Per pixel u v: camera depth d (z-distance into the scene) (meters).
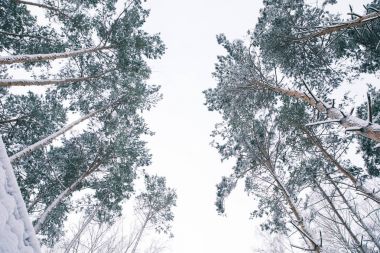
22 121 11.55
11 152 12.25
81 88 13.25
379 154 10.20
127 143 13.87
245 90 11.51
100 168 14.38
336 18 9.45
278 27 9.75
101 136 13.62
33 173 13.19
